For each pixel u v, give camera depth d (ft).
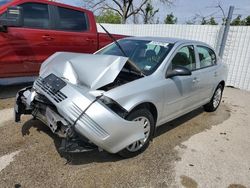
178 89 12.94
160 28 35.24
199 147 12.87
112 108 9.71
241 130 15.96
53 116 9.80
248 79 27.96
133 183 9.42
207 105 18.48
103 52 14.53
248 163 11.83
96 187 8.98
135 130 10.11
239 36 27.96
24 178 9.04
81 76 9.96
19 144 11.20
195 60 15.03
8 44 15.88
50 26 18.07
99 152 11.16
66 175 9.43
